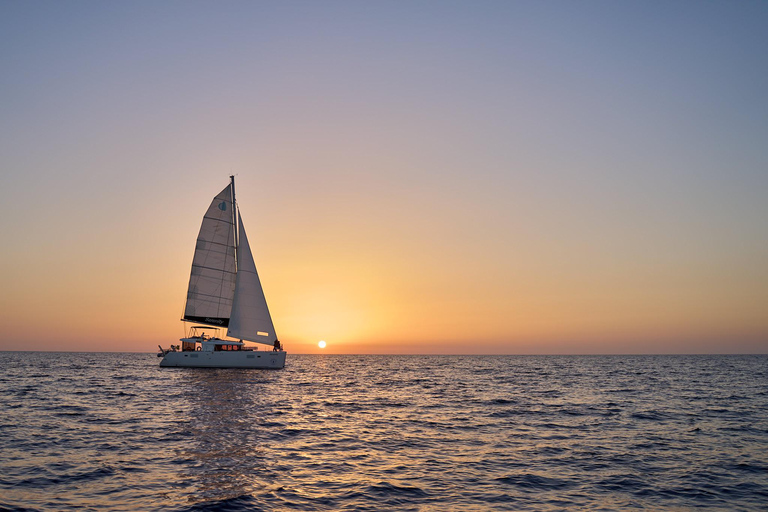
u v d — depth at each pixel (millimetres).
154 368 92000
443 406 38000
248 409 34656
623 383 62844
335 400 41656
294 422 29484
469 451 21938
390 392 49875
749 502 15289
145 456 20312
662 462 20047
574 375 82062
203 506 14336
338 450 21953
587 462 20016
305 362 162625
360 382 64125
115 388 49000
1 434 24484
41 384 53938
